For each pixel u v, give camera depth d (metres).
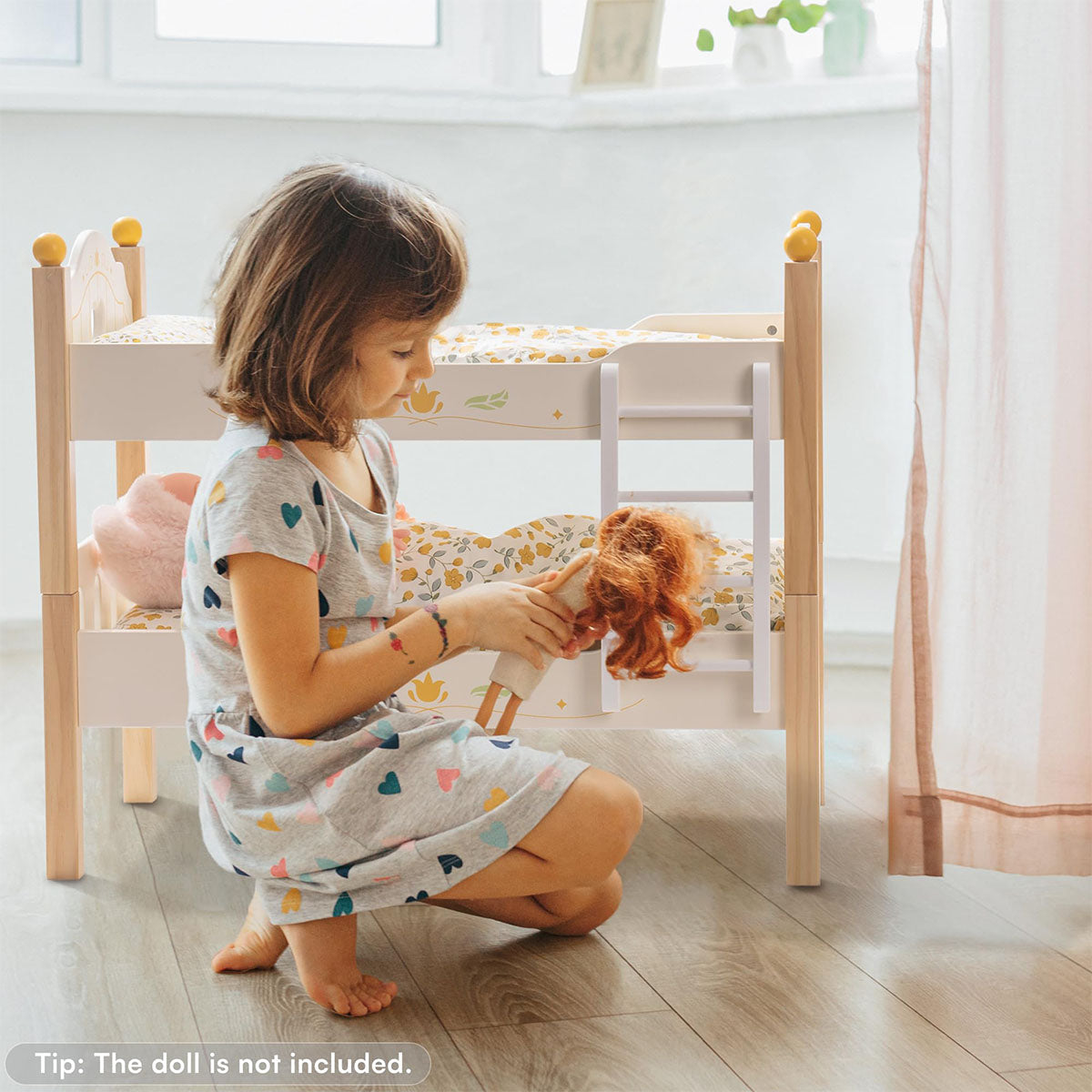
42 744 2.25
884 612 3.08
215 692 1.30
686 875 1.70
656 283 3.15
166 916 1.56
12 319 2.99
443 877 1.26
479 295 3.16
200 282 3.08
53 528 1.65
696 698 1.68
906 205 2.96
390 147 3.10
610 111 3.09
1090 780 1.61
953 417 1.61
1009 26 1.55
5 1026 1.29
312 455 1.29
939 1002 1.34
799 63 3.00
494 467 3.21
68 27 2.98
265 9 3.03
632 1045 1.25
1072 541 1.58
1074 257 1.56
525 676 1.34
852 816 1.92
